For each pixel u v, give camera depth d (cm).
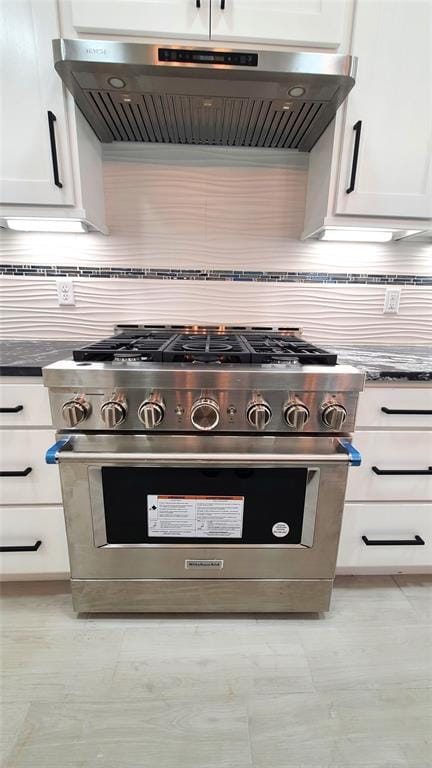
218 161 135
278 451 94
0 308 141
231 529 100
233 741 81
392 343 152
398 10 99
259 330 144
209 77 90
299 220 141
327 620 112
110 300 144
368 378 102
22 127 103
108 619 111
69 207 111
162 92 97
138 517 99
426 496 115
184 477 95
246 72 87
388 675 96
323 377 86
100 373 85
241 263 144
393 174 111
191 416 87
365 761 78
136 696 90
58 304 143
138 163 133
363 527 117
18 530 113
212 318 148
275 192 138
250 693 91
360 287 147
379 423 108
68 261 140
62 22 96
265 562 104
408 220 116
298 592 107
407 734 83
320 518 100
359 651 102
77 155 108
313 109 104
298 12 96
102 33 96
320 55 87
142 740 81
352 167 109
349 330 151
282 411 89
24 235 136
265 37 97
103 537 100
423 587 126
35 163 106
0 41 97
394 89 104
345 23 99
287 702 89
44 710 87
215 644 103
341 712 87
